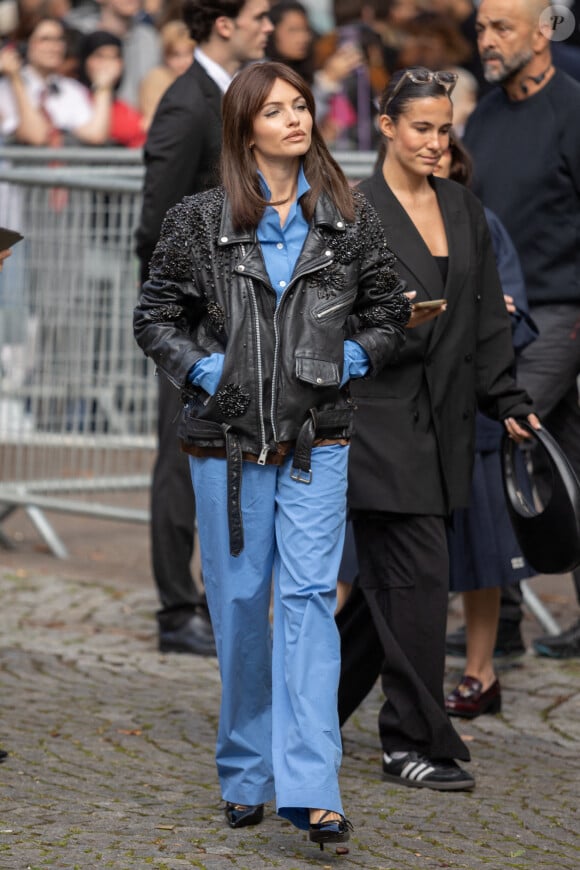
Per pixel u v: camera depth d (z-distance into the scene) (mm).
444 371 7461
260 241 6406
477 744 8195
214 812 6961
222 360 6363
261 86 6316
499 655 9828
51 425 12492
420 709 7387
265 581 6562
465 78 15328
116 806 6992
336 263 6438
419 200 7586
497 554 8391
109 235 12023
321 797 6172
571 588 11633
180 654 9875
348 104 15500
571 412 9977
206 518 6543
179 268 6453
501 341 7691
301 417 6379
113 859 6277
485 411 7781
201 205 6461
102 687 9102
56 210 12133
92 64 16453
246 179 6363
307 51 14523
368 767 7758
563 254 9609
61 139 16266
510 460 7867
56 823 6719
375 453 7367
